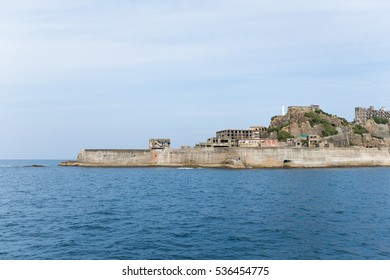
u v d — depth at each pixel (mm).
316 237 36781
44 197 72625
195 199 68188
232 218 47438
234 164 175750
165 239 36188
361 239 35938
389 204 60094
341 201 63969
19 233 38875
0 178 133125
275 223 43812
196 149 186000
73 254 31344
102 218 47719
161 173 152000
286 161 180750
